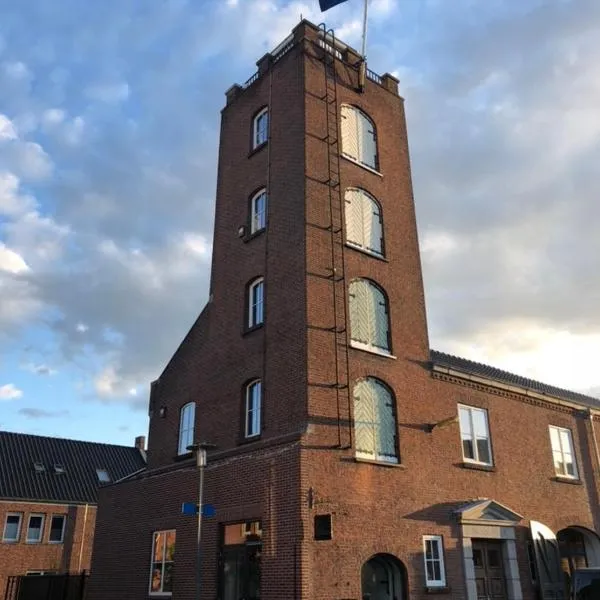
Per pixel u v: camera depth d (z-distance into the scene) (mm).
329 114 22516
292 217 20391
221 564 17484
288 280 19578
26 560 38844
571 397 29609
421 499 18625
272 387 18641
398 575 17297
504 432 22859
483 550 19875
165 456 22641
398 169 24266
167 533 20109
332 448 16953
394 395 19609
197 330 23172
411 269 22547
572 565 24219
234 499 17594
